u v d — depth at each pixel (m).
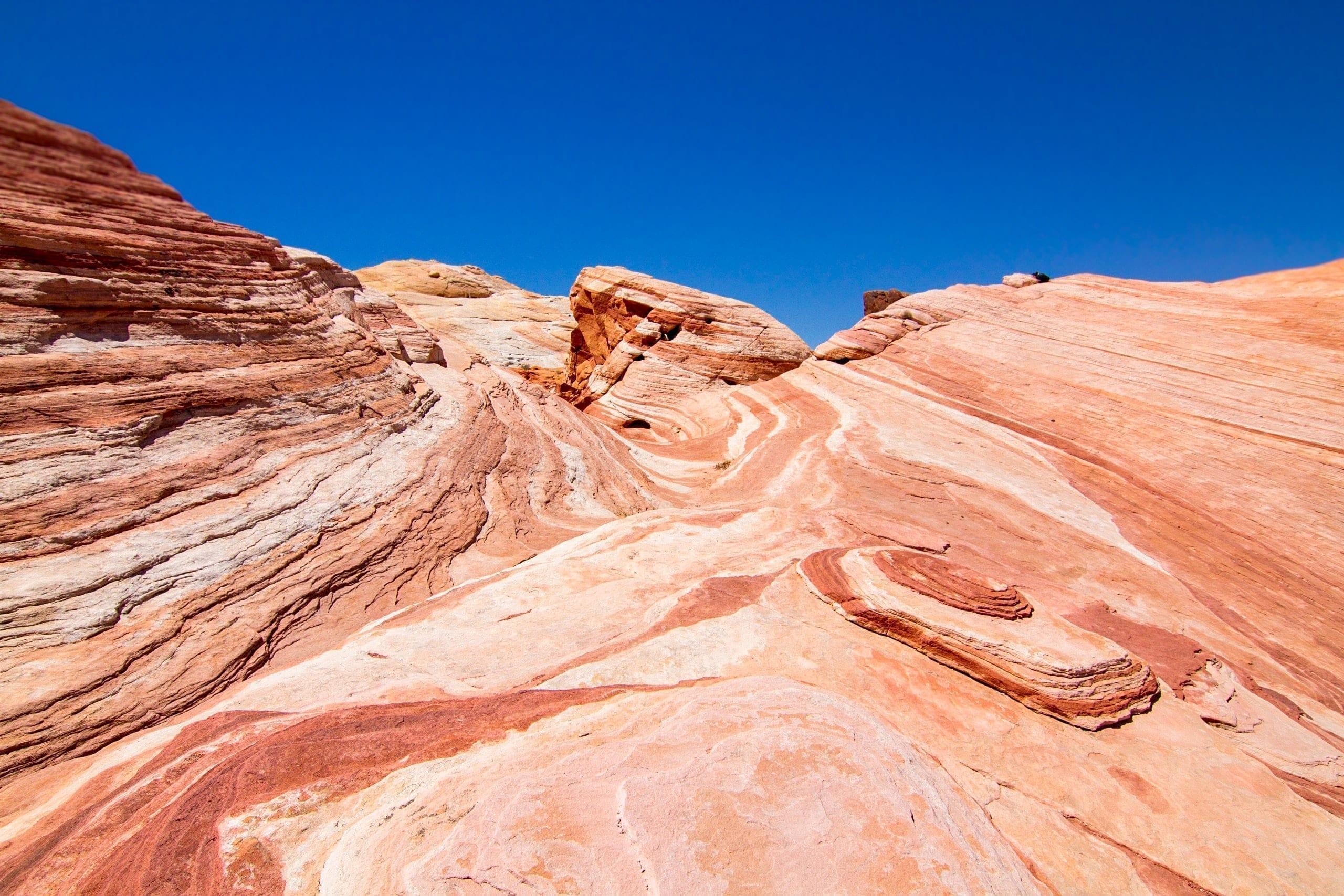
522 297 78.12
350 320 18.73
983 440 22.52
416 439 15.35
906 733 8.05
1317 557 15.15
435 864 4.98
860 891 5.14
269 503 10.62
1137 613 13.16
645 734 6.87
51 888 4.91
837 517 15.68
